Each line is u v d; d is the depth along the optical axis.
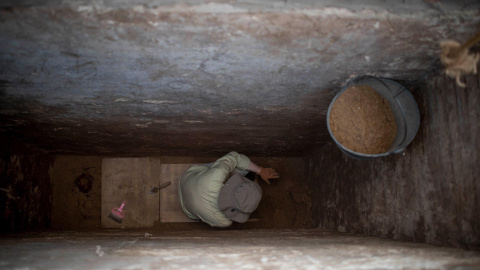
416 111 2.83
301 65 2.74
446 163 2.74
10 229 4.55
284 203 5.87
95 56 2.55
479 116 2.42
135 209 5.77
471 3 2.24
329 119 3.02
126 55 2.54
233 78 2.96
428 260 2.13
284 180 6.02
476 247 2.45
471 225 2.50
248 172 5.39
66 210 5.64
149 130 4.47
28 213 4.96
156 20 2.15
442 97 2.78
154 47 2.44
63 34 2.27
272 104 3.61
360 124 3.04
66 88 3.11
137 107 3.63
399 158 3.39
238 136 4.84
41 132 4.45
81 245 2.96
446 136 2.74
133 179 5.86
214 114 3.90
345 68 2.80
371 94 3.06
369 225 4.02
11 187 4.58
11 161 4.59
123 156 5.89
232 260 2.29
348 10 2.17
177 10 2.09
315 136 4.86
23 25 2.17
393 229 3.52
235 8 2.11
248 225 5.63
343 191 4.72
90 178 5.78
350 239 3.57
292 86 3.15
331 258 2.30
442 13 2.22
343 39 2.39
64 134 4.57
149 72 2.82
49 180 5.58
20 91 3.17
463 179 2.57
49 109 3.64
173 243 3.25
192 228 5.63
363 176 4.17
